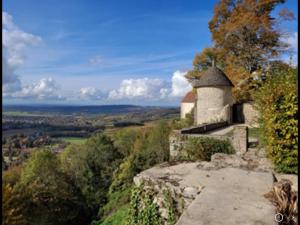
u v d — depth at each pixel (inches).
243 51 1222.9
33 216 993.5
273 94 292.5
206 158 530.9
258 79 1157.7
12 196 841.5
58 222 1123.3
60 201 1153.4
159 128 1477.6
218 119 1078.4
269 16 1209.4
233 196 187.0
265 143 347.3
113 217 636.7
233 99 1189.1
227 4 1284.4
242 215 156.2
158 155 1237.1
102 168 1544.0
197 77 1379.2
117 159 1578.5
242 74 1187.9
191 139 557.6
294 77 305.7
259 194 191.5
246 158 335.0
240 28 1188.5
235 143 514.9
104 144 1594.5
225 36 1234.0
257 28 1181.7
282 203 171.0
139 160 1234.0
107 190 1407.5
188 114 1503.4
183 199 215.3
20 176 1338.6
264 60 1200.2
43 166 1288.1
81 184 1477.6
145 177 244.2
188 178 235.6
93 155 1553.9
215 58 1294.3
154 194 233.6
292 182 239.8
